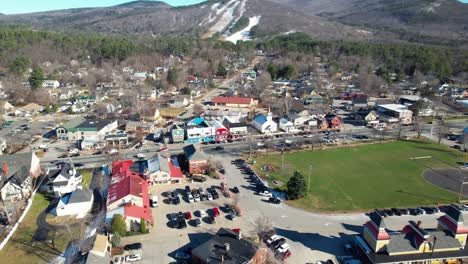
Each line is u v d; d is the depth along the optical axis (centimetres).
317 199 7650
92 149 10362
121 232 6150
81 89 18550
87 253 5356
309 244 6109
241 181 8469
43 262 5512
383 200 7650
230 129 11594
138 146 10594
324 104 15975
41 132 11769
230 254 5391
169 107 15500
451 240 5478
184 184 8244
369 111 13700
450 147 10894
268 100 16350
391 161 9806
